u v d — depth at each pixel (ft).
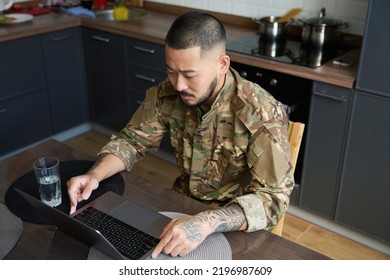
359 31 8.48
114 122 11.19
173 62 4.05
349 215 7.82
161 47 9.20
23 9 11.02
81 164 5.06
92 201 4.37
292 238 8.03
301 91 7.57
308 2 8.91
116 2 11.51
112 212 4.21
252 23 9.83
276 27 8.70
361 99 6.97
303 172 8.07
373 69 6.70
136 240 3.84
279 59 7.76
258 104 4.48
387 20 6.34
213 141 4.75
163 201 4.41
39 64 10.11
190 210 4.26
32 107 10.31
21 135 10.30
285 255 3.73
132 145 5.15
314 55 7.98
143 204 4.36
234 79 4.61
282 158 4.29
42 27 9.82
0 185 4.69
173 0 10.87
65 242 3.84
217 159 4.83
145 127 5.14
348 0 8.40
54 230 3.99
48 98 10.59
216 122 4.64
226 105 4.58
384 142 6.99
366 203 7.55
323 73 7.14
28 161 5.15
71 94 11.09
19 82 9.85
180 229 3.70
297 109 7.74
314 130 7.64
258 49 8.30
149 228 3.99
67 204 4.33
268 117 4.44
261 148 4.35
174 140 5.11
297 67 7.41
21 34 9.48
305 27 8.36
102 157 4.95
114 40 10.05
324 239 8.03
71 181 4.46
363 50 6.68
